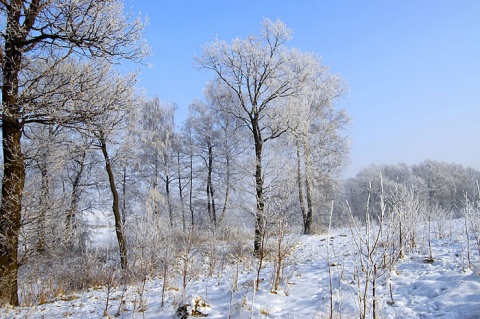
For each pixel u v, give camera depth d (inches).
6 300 287.6
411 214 326.6
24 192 325.1
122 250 452.1
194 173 992.2
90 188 743.1
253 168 526.0
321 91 754.8
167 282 306.5
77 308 276.8
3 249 296.8
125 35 322.0
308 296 225.3
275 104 611.5
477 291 191.5
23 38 306.2
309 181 711.7
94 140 532.1
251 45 592.1
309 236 654.5
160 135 936.3
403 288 222.2
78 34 307.0
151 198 735.1
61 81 317.7
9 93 293.9
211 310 218.2
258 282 258.7
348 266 290.5
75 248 674.2
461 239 360.5
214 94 735.1
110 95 330.6
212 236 462.0
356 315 184.2
